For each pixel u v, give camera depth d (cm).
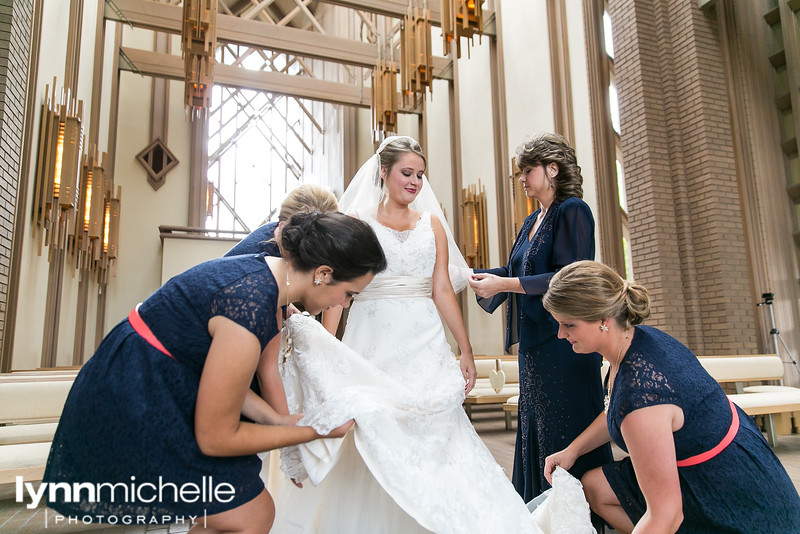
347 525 170
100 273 1006
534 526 163
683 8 609
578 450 188
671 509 136
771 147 588
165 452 116
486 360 627
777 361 494
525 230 241
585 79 712
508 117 898
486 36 983
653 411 140
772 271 557
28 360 595
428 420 161
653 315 582
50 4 629
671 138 607
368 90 1182
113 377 118
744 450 148
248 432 124
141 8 944
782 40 592
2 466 239
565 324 157
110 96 1055
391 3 916
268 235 195
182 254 1104
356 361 166
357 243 134
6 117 471
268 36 997
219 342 119
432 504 145
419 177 209
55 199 615
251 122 1684
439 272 217
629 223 623
